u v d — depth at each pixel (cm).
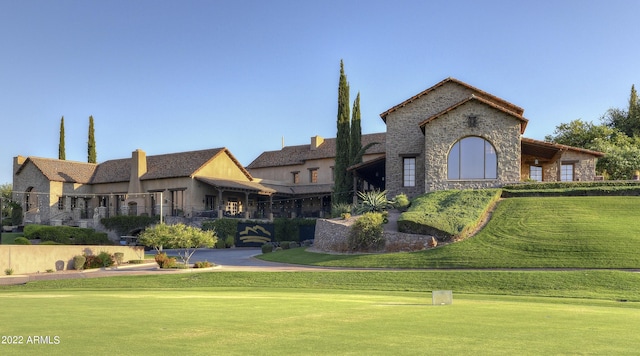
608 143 5191
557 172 4112
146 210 5709
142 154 5878
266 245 4209
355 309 1386
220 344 887
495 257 2666
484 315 1273
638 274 2116
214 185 5297
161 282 2619
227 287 2373
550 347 878
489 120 3803
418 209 3388
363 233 3161
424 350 848
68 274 3097
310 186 6350
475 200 3409
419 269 2666
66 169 6212
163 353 811
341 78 4978
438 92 4319
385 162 4497
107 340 913
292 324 1107
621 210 3111
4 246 3144
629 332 1034
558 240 2745
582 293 1936
